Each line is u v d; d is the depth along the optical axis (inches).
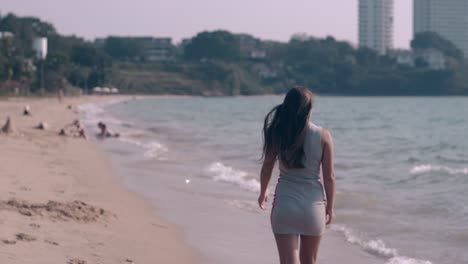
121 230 452.8
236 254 414.0
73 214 470.6
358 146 1205.7
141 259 381.7
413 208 554.3
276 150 263.6
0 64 4192.9
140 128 1849.2
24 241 375.6
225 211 558.6
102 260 363.3
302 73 6692.9
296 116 261.4
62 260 348.2
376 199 598.2
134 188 680.4
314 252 265.4
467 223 492.7
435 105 3937.0
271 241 451.5
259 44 7613.2
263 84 6786.4
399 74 6230.3
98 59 6274.6
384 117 2493.8
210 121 2309.3
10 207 461.7
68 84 5472.4
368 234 467.8
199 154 1063.0
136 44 7672.2
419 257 407.5
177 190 675.4
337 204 577.0
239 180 746.2
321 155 261.4
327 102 4645.7
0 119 1779.0
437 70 6205.7
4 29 6565.0
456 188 658.2
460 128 1822.1
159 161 959.6
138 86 6550.2
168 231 470.9
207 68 6948.8
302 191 261.4
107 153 1064.2
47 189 595.8
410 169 830.5
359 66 6412.4
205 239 452.8
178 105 4301.2
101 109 3405.5
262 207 277.4
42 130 1407.5
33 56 5142.7
